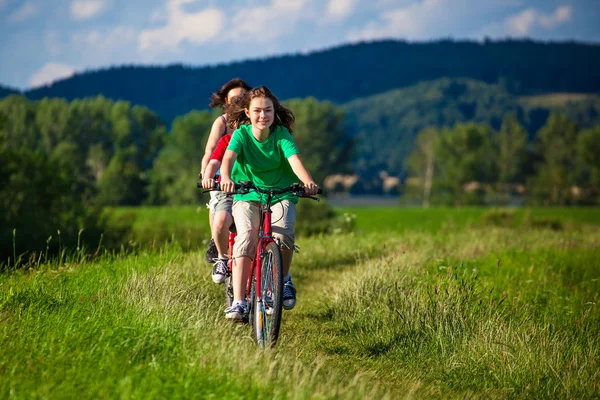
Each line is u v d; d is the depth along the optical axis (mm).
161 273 23438
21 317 16281
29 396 11906
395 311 22547
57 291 19438
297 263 37812
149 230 64000
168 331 15820
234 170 18812
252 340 17297
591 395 17562
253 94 17844
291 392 12812
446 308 21922
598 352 20438
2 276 21875
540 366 18844
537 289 28750
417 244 44344
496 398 16953
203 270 27422
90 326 15773
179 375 13172
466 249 42438
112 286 20547
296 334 21078
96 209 66500
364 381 15703
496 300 25500
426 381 17797
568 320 24516
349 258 40594
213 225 19562
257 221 18391
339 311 24531
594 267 37375
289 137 18203
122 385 12180
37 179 66812
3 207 62812
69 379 12688
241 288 17984
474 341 20141
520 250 43406
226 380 13156
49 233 53969
